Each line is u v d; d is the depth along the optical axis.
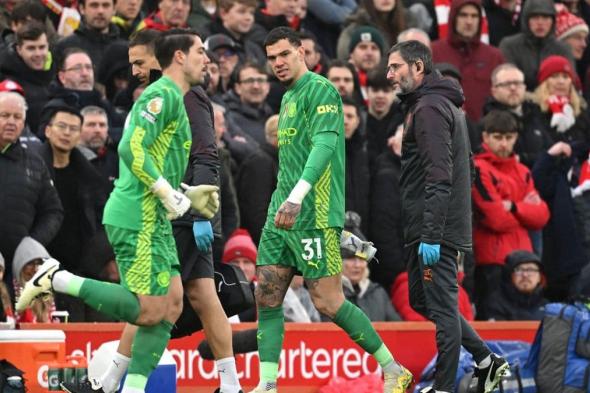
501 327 42.72
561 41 56.88
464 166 34.31
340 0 57.47
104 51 48.25
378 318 44.25
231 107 48.19
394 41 56.09
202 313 33.50
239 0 51.28
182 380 39.66
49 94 45.38
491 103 51.66
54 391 34.75
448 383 33.84
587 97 58.41
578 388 40.12
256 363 40.12
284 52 33.22
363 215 46.69
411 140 34.25
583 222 50.56
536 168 49.88
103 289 30.09
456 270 34.28
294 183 33.28
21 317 40.16
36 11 47.78
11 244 41.12
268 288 33.66
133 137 29.86
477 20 53.84
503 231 47.56
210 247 33.09
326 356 40.66
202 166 32.53
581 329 40.41
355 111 46.50
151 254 30.22
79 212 43.34
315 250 33.16
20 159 41.69
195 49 31.17
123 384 33.16
